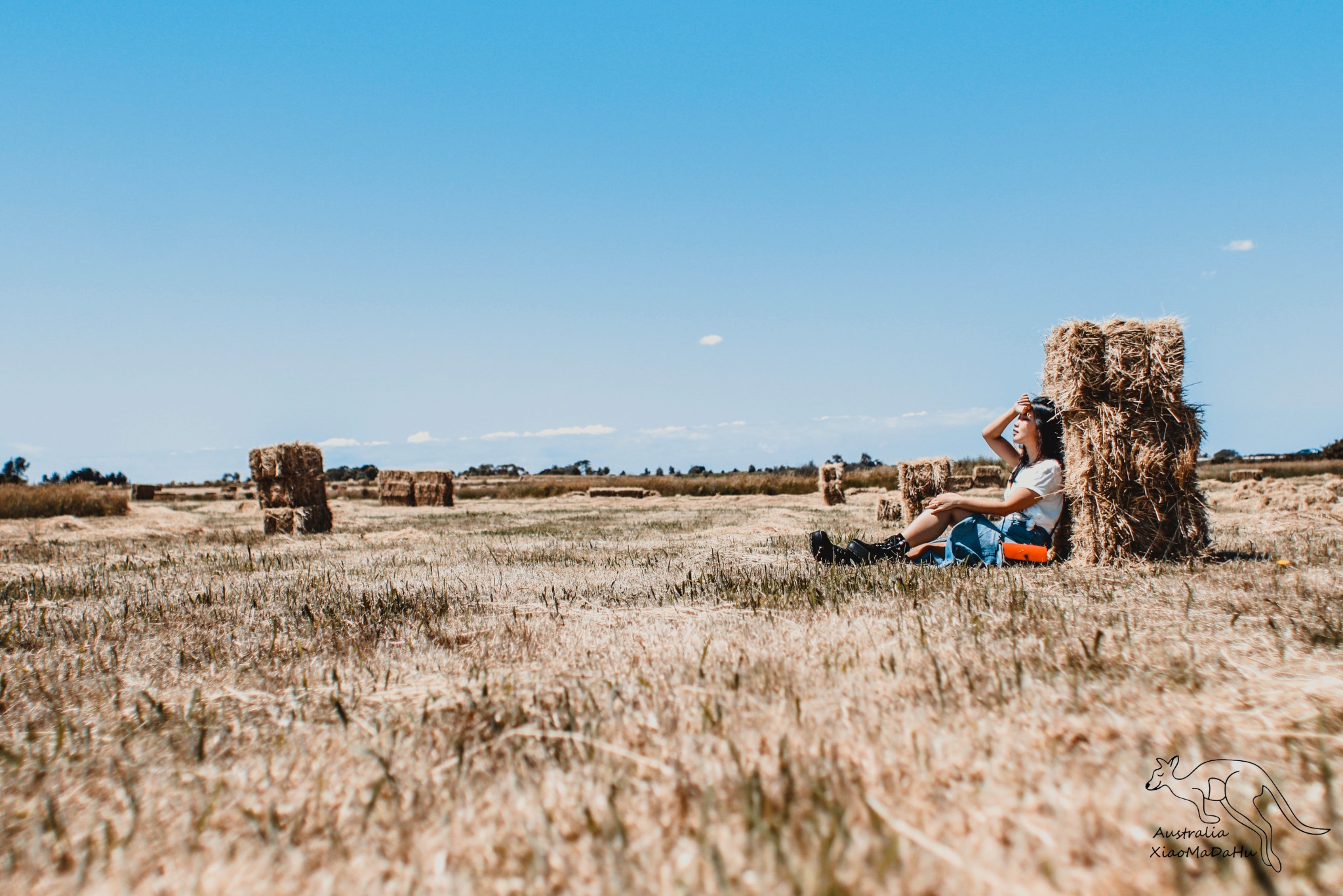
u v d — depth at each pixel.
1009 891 1.18
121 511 16.75
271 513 10.88
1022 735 1.80
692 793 1.57
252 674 2.87
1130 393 4.78
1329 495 10.89
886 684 2.26
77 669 3.03
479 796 1.66
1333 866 1.23
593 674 2.58
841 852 1.29
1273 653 2.48
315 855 1.46
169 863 1.47
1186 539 4.77
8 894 1.39
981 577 4.27
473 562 6.21
